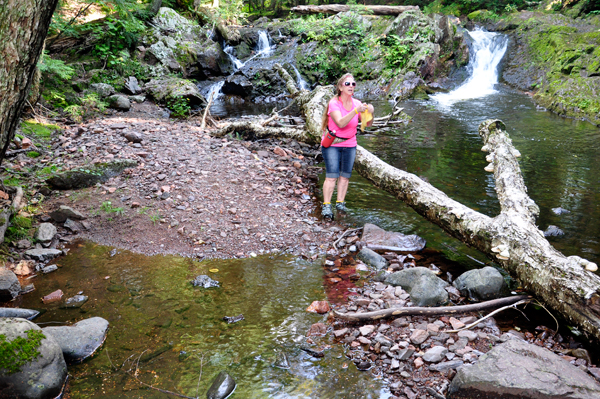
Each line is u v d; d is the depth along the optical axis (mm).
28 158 6129
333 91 7902
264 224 4992
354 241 4715
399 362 2846
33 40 2688
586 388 2340
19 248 4273
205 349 2986
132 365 2822
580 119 10633
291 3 24266
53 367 2584
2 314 3217
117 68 12055
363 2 22844
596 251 4340
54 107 9070
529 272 3410
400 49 14977
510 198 4402
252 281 3896
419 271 3762
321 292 3730
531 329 3277
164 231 4734
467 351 2930
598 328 2857
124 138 7035
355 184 6539
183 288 3762
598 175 6629
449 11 20484
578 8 16797
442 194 4762
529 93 13703
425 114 11352
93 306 3475
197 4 16359
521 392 2332
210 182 5809
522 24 16625
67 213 4805
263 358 2902
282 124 8875
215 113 11539
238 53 16188
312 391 2611
